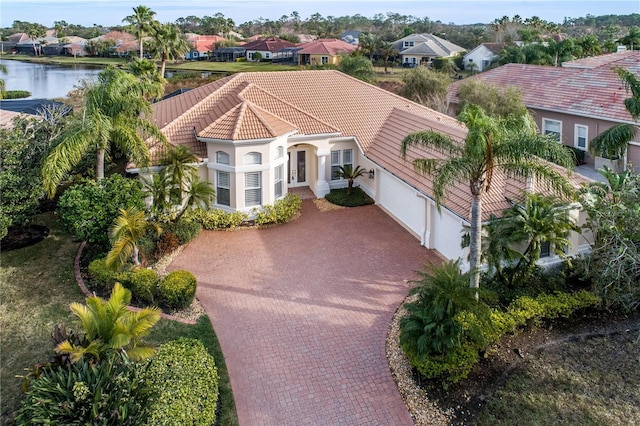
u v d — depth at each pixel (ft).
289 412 46.06
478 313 47.52
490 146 48.65
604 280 59.00
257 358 53.16
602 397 47.44
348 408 46.52
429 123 89.40
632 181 62.80
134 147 73.51
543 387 48.65
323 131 95.25
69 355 42.68
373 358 53.21
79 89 126.62
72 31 602.85
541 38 298.56
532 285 62.28
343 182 102.89
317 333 57.36
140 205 71.10
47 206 89.15
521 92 123.75
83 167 89.30
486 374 50.29
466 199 67.41
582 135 110.42
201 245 79.25
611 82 111.86
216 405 45.60
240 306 62.69
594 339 55.57
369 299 64.18
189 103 102.73
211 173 86.69
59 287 65.05
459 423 44.68
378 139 98.12
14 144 76.02
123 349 44.32
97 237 68.44
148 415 40.32
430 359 48.85
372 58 318.04
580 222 67.36
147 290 60.85
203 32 563.07
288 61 384.88
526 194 62.03
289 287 67.10
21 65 396.57
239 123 85.05
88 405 39.42
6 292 63.82
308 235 82.84
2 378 49.21
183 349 49.65
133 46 419.13
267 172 86.07
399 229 84.84
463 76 270.46
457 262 52.26
